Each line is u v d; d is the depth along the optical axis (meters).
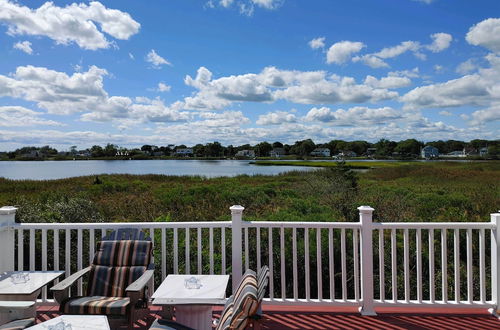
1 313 2.79
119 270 3.63
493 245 3.81
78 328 2.24
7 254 4.03
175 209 13.31
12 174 45.84
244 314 2.00
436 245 7.27
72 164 89.81
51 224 4.03
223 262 4.10
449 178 28.61
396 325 3.58
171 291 2.84
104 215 11.91
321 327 3.54
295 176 30.02
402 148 87.31
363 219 3.83
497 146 66.56
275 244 6.37
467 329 3.48
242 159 129.00
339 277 6.21
